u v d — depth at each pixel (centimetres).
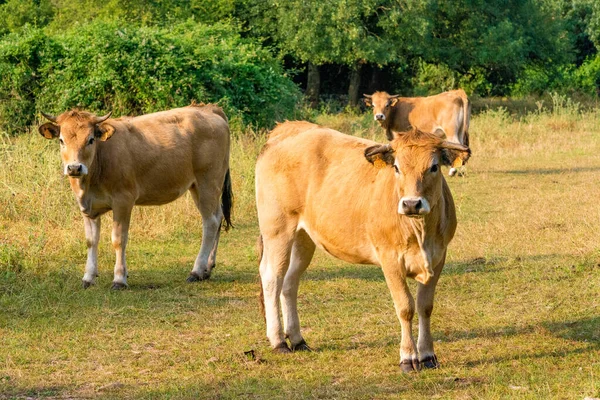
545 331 776
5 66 2142
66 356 746
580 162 2044
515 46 3475
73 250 1156
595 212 1338
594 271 984
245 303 928
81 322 847
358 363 709
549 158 2141
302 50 3309
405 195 620
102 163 985
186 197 1436
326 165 721
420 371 672
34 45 2141
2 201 1384
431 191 627
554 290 918
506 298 903
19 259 1065
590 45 5094
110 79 2019
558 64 4094
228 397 632
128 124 1038
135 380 682
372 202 670
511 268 1027
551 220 1312
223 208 1128
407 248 652
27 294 936
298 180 731
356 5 3183
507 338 763
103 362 730
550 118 2967
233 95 2212
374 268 1076
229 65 2206
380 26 3394
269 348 758
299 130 763
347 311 875
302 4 3225
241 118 2086
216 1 3091
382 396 623
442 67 4012
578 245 1119
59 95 2105
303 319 849
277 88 2367
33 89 2169
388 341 768
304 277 1032
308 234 740
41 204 1346
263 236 758
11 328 827
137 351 761
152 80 2014
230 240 1284
